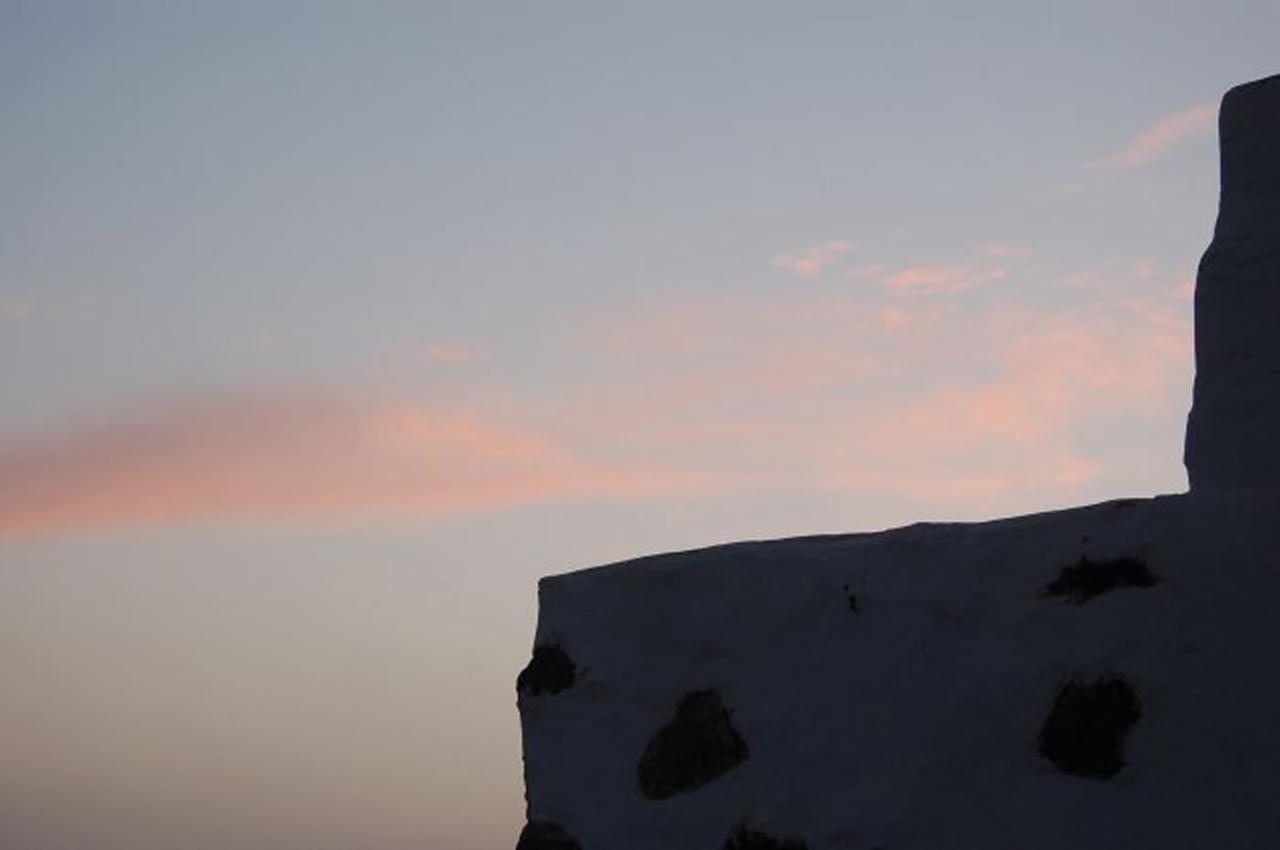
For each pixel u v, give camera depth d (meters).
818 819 6.62
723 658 7.04
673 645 7.17
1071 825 6.16
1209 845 5.93
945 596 6.62
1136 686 6.16
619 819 7.05
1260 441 6.30
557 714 7.36
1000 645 6.46
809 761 6.72
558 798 7.22
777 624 6.96
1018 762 6.31
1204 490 6.37
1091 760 6.19
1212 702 6.03
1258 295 6.38
